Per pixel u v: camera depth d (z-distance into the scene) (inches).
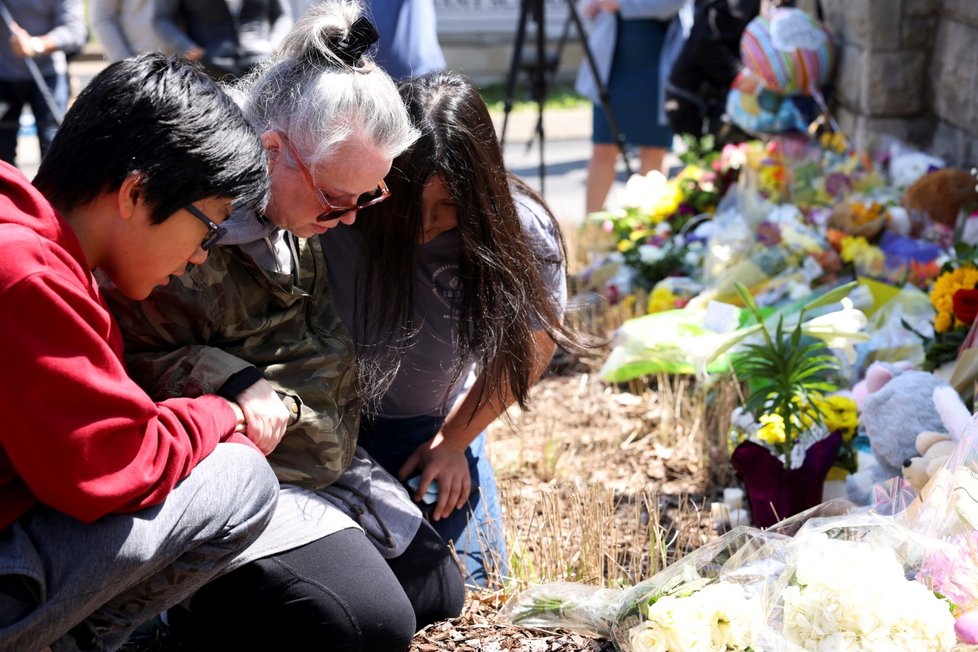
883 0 196.9
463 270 91.7
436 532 98.7
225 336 84.0
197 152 66.3
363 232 91.1
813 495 105.3
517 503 121.6
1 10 219.5
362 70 79.3
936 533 83.5
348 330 96.3
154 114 65.9
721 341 133.7
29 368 61.7
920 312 139.3
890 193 172.9
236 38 188.9
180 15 188.7
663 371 150.1
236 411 79.1
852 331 119.6
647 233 183.8
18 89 224.8
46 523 68.1
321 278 89.4
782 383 108.3
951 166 193.2
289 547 83.3
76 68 438.3
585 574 101.4
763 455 106.7
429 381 102.5
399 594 85.2
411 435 106.3
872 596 73.3
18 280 60.9
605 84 222.8
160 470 68.7
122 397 64.9
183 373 81.1
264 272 83.0
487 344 92.8
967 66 185.8
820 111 212.1
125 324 82.0
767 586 81.3
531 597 92.4
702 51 207.3
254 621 83.1
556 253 99.7
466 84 88.8
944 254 151.3
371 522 92.4
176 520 70.9
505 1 480.7
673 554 107.1
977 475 83.4
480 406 98.4
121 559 68.3
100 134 66.1
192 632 89.7
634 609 84.4
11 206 62.8
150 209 66.5
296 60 79.8
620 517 117.3
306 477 88.2
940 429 99.5
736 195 182.5
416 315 97.8
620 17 218.7
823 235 162.1
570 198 289.4
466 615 97.0
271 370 85.0
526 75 454.3
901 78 200.5
